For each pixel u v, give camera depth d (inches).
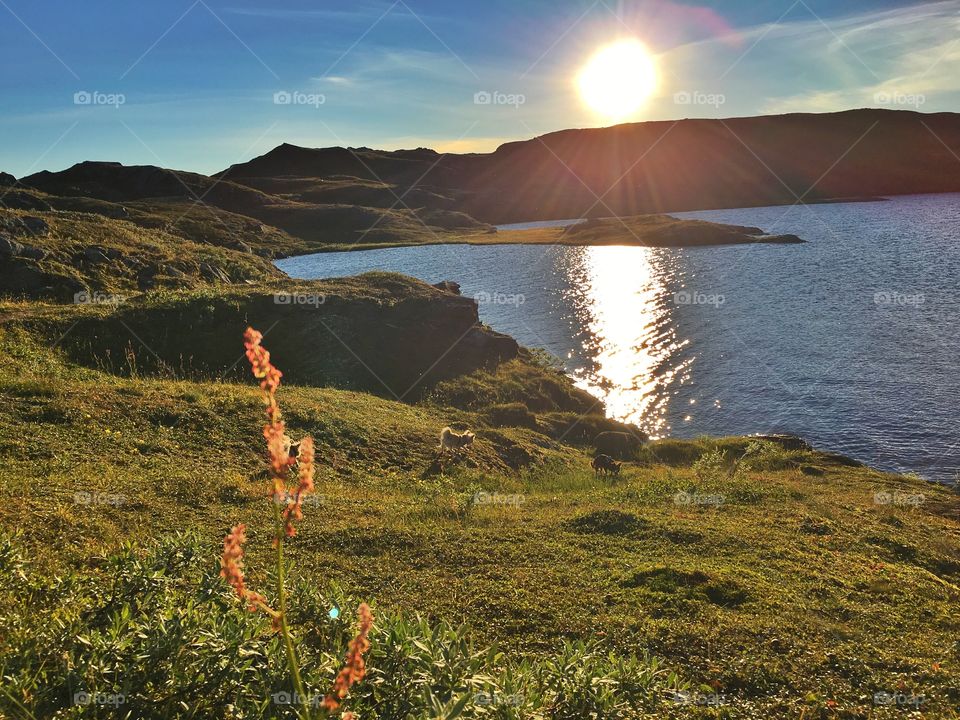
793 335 2417.6
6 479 577.9
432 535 583.2
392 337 1584.6
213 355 1373.0
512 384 1566.2
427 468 949.2
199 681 189.8
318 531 561.0
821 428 1585.9
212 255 2472.9
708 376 1995.6
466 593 465.1
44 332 1245.7
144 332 1358.3
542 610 443.2
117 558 265.4
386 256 5108.3
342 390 1309.1
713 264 4133.9
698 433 1592.0
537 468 1101.7
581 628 421.7
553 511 726.5
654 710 310.7
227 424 897.5
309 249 5580.7
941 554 653.9
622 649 398.6
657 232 5679.1
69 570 386.3
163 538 313.4
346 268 4365.2
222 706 188.1
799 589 514.3
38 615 248.2
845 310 2775.6
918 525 759.7
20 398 818.8
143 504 569.3
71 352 1218.6
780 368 2041.1
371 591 457.4
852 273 3607.3
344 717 125.3
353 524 593.3
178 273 1974.7
